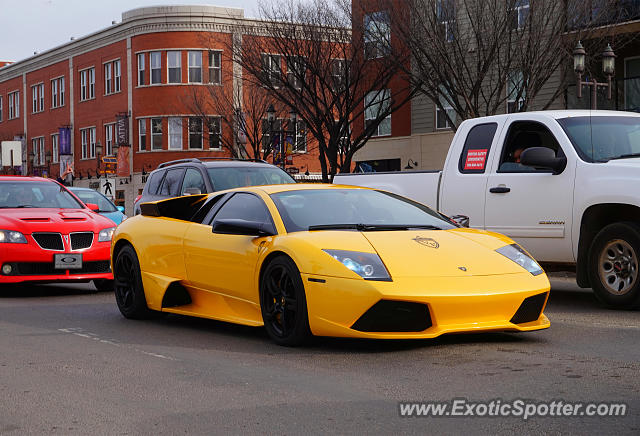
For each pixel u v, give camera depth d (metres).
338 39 27.41
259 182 13.14
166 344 6.80
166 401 4.78
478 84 22.41
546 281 6.36
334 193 7.20
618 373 5.16
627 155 8.47
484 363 5.55
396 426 4.11
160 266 7.96
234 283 6.98
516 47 22.05
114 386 5.21
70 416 4.52
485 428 4.02
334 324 5.98
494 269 6.18
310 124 28.97
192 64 49.72
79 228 11.57
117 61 53.28
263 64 29.19
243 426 4.21
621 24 22.81
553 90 26.66
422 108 32.41
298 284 6.19
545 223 8.63
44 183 12.94
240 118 40.78
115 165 49.28
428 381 5.05
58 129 59.22
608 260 8.36
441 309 5.84
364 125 34.59
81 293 11.75
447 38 23.02
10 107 66.62
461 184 9.35
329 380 5.18
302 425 4.18
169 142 50.16
